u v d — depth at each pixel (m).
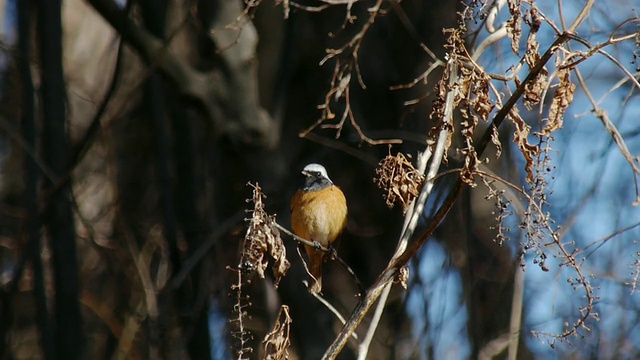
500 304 14.30
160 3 13.27
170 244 13.88
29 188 13.07
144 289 14.28
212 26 13.13
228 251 14.48
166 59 12.90
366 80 14.60
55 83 13.34
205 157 15.07
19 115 17.20
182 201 14.39
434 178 7.21
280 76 13.56
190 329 13.60
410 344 14.42
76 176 16.89
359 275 15.31
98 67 18.38
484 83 6.81
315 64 14.58
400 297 14.84
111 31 19.27
